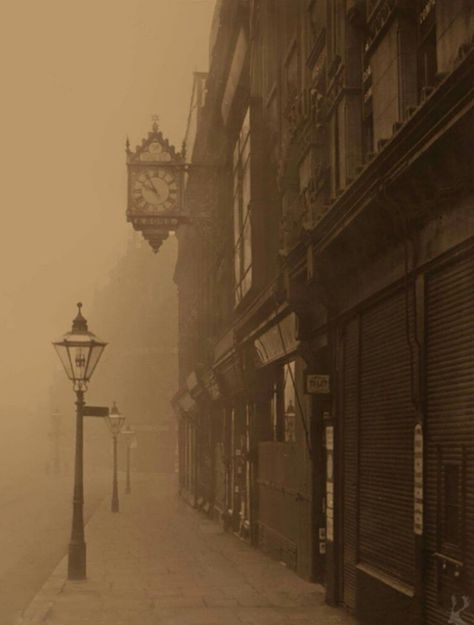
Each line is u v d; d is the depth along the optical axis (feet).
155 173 81.20
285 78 60.44
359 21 40.57
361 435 38.37
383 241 33.45
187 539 80.38
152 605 43.01
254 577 52.80
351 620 38.27
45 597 45.96
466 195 26.18
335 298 42.04
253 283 64.90
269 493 64.34
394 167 28.30
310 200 46.32
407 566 31.94
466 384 26.43
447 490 27.86
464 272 26.84
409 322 31.55
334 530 41.37
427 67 32.42
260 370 69.05
